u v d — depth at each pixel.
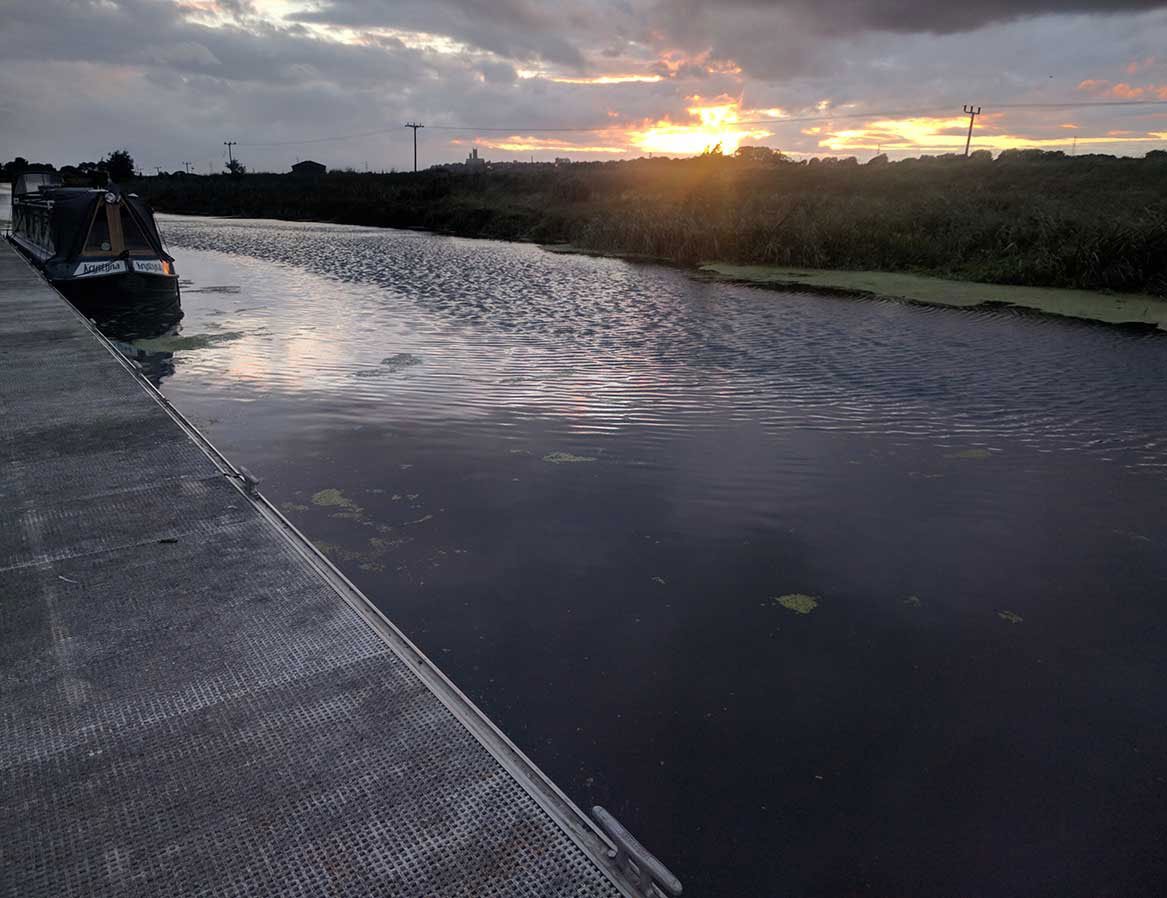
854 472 6.57
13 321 10.30
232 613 3.51
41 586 3.69
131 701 2.91
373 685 3.04
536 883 2.24
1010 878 2.88
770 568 5.00
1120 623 4.50
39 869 2.20
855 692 3.87
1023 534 5.52
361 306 14.46
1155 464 6.81
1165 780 3.36
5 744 2.67
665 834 3.02
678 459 6.79
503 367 9.87
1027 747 3.53
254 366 9.82
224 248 25.58
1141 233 16.39
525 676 3.91
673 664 4.04
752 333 12.15
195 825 2.37
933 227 21.00
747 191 30.52
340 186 49.78
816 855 2.95
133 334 11.82
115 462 5.29
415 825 2.41
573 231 28.09
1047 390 9.05
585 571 4.91
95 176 25.16
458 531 5.38
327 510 5.64
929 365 10.20
